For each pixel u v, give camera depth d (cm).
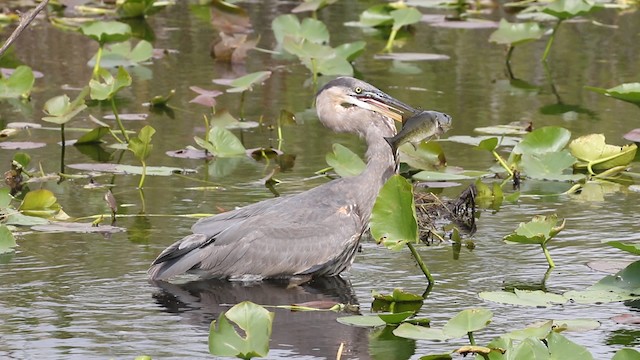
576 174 1487
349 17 2534
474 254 1183
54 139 1641
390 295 1040
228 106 1825
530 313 1009
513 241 1114
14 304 1033
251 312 859
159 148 1598
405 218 1057
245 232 1123
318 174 1479
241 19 2344
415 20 2234
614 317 994
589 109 1800
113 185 1430
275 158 1566
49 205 1297
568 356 855
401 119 1267
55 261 1151
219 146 1538
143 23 2439
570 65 2111
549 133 1482
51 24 2402
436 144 1479
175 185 1430
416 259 1103
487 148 1446
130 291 1075
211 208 1330
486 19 2533
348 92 1281
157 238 1223
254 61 2144
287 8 2573
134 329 977
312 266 1121
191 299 1061
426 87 1931
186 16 2523
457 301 1043
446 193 1397
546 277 1105
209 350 840
